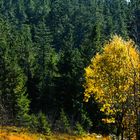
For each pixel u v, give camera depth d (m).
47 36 136.25
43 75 78.00
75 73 65.31
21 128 41.34
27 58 88.62
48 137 39.72
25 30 135.00
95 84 33.25
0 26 103.56
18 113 58.31
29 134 38.97
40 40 133.00
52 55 85.69
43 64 86.12
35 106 71.56
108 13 183.50
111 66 30.48
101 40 91.62
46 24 170.50
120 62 30.05
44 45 112.19
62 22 167.75
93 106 54.12
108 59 31.88
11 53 77.12
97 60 33.94
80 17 171.75
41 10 189.88
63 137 41.75
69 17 174.88
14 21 174.88
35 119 43.72
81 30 158.75
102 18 169.88
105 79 31.44
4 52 68.00
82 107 56.78
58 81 66.00
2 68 63.97
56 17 170.62
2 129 38.22
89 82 34.12
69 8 183.00
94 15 174.50
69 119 50.69
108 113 29.11
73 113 59.16
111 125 38.69
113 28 143.00
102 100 32.00
